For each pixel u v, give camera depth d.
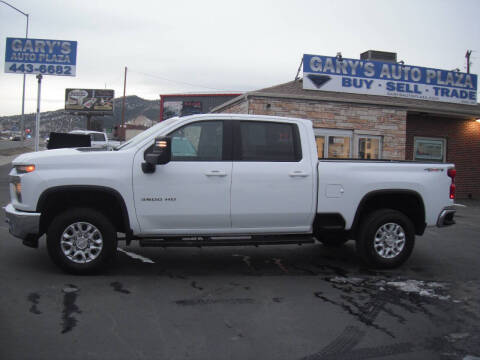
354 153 13.97
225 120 5.73
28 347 3.49
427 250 7.71
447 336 3.98
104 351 3.47
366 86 14.68
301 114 13.41
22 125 39.59
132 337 3.75
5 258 6.09
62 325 3.93
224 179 5.57
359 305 4.74
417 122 15.84
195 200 5.50
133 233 5.48
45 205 5.33
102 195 5.52
